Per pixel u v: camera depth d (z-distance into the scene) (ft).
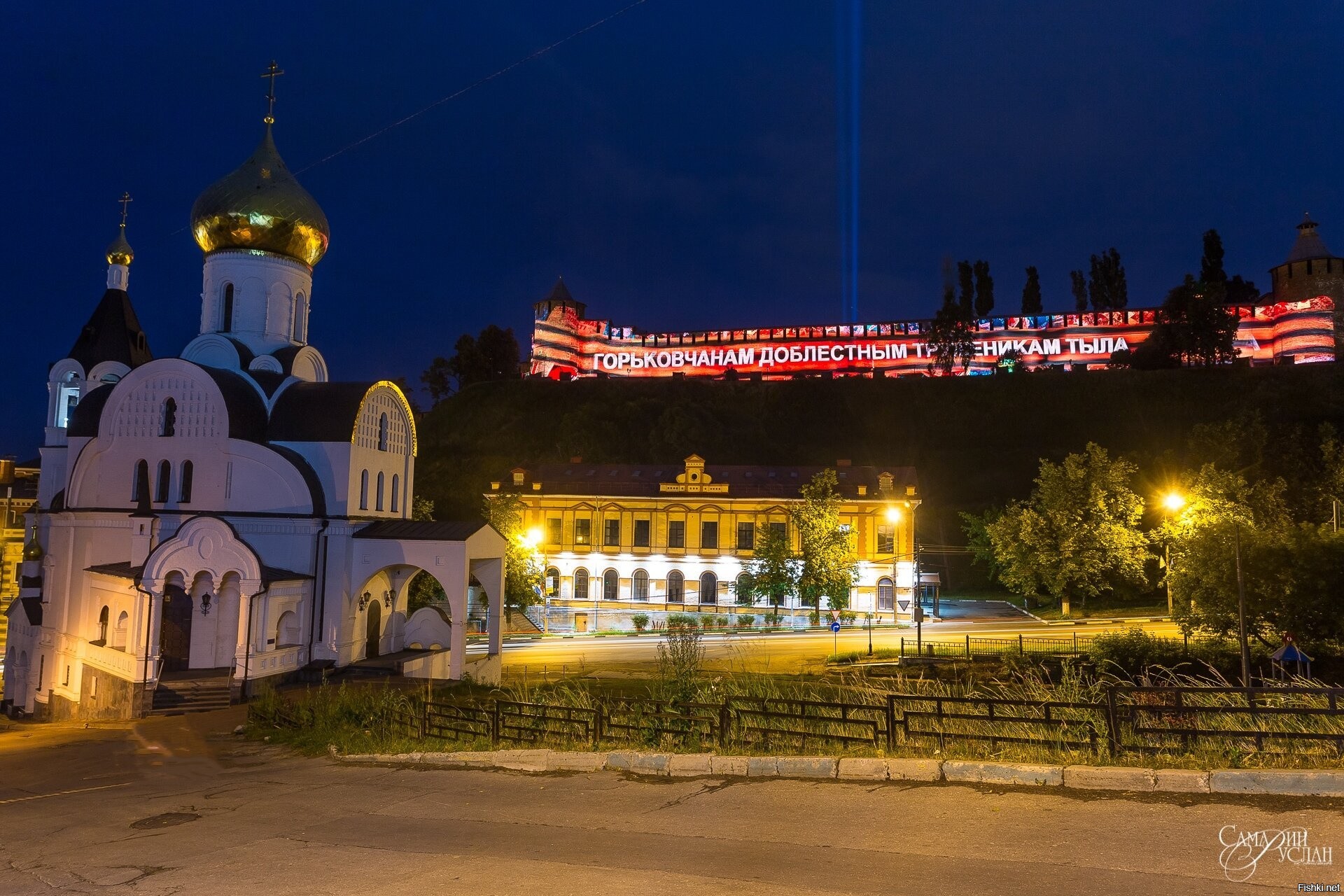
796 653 156.56
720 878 28.19
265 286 136.05
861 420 408.46
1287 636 118.42
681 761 45.09
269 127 139.85
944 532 327.26
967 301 434.30
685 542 213.46
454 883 29.01
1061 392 397.60
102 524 122.42
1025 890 25.80
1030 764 38.91
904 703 54.80
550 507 220.02
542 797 42.16
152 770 62.75
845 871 28.35
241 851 35.04
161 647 112.88
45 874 33.27
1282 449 257.14
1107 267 464.24
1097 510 205.57
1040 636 169.27
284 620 114.01
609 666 145.07
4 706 139.85
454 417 430.20
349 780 51.60
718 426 404.77
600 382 434.71
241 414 120.98
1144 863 27.63
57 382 155.94
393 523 124.06
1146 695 51.31
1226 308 414.62
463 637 115.14
